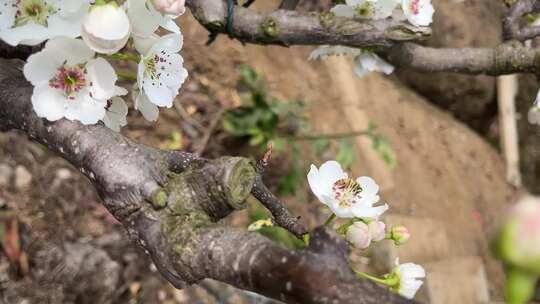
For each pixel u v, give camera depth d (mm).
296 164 776
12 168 620
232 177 239
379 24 364
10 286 565
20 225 597
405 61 419
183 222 232
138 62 275
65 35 247
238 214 726
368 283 190
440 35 1016
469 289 864
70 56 251
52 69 251
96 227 636
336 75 894
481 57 418
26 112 271
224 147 761
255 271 200
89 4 248
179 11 255
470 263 898
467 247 927
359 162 867
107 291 603
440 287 832
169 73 277
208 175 240
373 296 187
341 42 369
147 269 633
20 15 251
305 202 785
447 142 1026
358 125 879
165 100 275
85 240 623
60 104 253
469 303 854
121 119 281
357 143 878
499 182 1067
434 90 1060
